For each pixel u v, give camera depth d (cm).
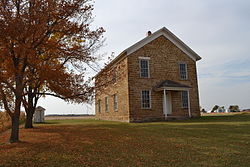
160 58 2281
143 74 2186
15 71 1000
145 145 976
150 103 2159
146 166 700
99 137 1184
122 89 2231
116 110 2370
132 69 2138
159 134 1223
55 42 1103
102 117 2898
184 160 755
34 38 1030
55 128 1700
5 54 962
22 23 923
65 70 1143
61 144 1033
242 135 1126
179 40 2377
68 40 1165
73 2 1077
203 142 1007
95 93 1156
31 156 829
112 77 1216
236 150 862
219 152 841
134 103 2092
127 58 2138
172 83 2198
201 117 2342
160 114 2181
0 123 1540
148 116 2128
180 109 2273
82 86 1112
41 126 1938
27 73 1073
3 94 1048
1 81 979
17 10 979
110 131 1384
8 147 994
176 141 1039
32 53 970
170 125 1609
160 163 727
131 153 853
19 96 1079
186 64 2395
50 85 1080
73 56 1109
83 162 749
